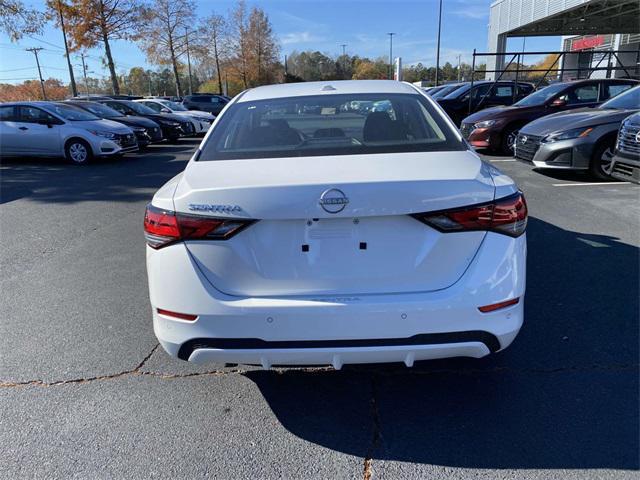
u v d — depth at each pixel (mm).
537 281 4066
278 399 2707
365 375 2914
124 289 4176
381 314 2135
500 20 27312
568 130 7453
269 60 51344
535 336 3242
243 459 2279
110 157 12914
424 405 2631
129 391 2787
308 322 2150
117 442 2396
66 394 2768
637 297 3730
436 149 2588
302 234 2156
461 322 2168
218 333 2207
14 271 4641
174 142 16953
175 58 38344
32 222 6391
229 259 2176
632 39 28641
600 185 7348
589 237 5094
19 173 10430
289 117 2932
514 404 2607
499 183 2271
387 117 2898
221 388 2809
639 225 5434
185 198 2172
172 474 2197
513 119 10688
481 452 2281
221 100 26000
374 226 2146
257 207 2102
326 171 2217
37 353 3189
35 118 11672
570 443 2312
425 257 2162
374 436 2414
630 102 7914
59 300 3982
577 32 26828
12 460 2291
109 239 5590
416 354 2195
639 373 2828
